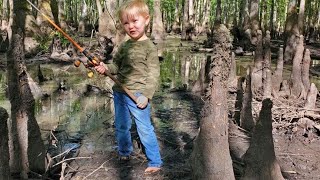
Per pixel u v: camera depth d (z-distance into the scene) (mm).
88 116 2186
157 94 2816
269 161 1263
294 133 2008
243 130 1952
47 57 4469
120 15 1477
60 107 2365
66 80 3219
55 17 6383
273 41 9297
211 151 1263
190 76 3699
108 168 1503
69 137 1841
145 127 1463
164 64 4656
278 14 14484
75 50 4484
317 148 1808
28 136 1326
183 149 1733
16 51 1320
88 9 12820
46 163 1404
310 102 2236
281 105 2334
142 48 1471
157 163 1485
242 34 7242
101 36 4828
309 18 11406
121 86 1438
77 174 1445
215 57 1257
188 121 2152
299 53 2648
